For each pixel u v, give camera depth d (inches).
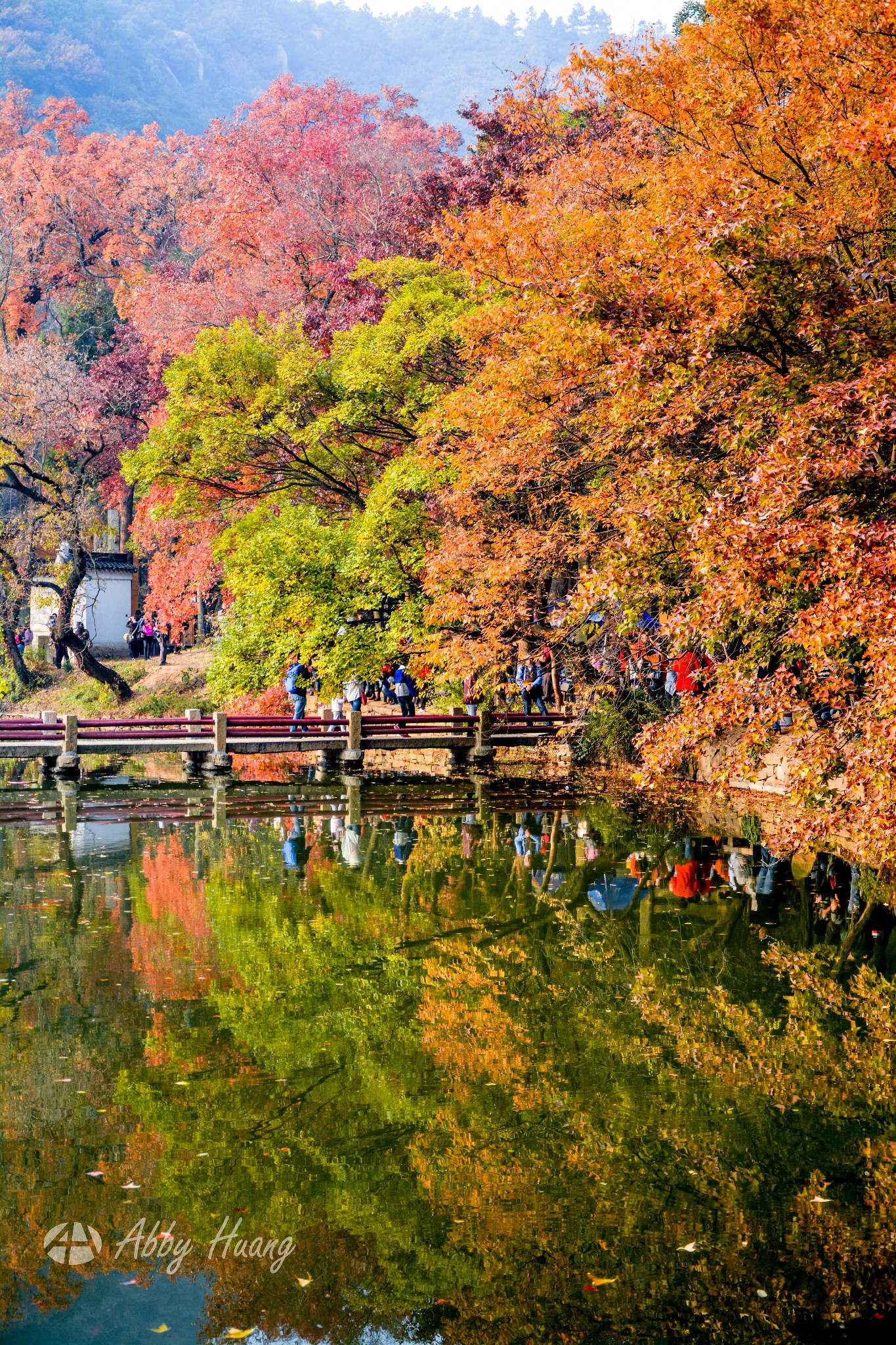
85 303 2199.8
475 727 947.3
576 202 655.1
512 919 488.4
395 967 424.5
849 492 364.8
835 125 417.4
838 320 383.2
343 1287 227.6
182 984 401.4
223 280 1631.4
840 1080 319.0
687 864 577.0
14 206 2092.8
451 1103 308.5
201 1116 299.1
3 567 1433.3
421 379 893.8
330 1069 328.8
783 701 369.4
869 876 533.6
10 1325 217.8
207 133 2294.5
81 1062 331.3
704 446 514.9
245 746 914.1
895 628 311.4
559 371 557.3
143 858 619.2
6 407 1374.3
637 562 459.2
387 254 1104.8
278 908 507.8
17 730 898.1
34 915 491.8
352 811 764.0
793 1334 209.8
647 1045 347.6
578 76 650.8
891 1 389.4
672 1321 214.4
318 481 1015.6
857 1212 250.5
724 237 385.4
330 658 889.5
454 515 798.5
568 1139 287.0
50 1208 255.9
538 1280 228.5
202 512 1039.6
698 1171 269.7
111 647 1754.4
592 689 815.7
